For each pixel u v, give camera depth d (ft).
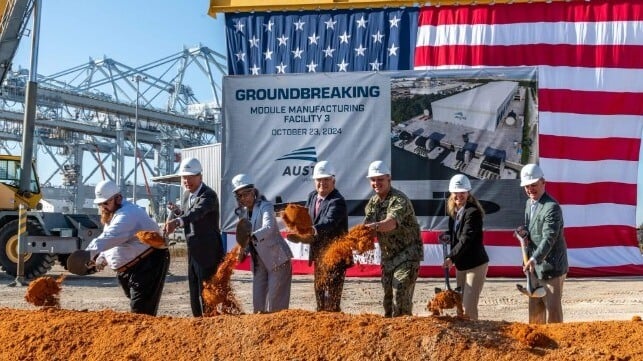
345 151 43.96
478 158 42.80
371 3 47.85
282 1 48.73
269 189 44.45
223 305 19.29
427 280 44.21
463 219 20.04
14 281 43.83
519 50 46.78
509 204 42.37
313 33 48.60
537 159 42.32
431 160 43.21
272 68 48.88
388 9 47.91
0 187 48.57
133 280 20.13
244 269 49.62
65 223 48.14
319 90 44.29
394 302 19.21
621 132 46.32
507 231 44.70
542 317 19.99
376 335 14.75
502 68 42.86
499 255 45.32
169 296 38.40
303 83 44.42
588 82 46.50
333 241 19.70
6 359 16.38
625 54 46.29
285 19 48.91
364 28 48.08
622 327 14.74
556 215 19.07
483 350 14.01
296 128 44.45
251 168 44.65
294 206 19.33
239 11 49.32
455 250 19.80
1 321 18.06
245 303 34.78
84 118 188.14
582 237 46.19
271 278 20.90
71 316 17.74
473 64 46.85
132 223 19.62
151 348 15.79
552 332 14.84
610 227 46.19
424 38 47.37
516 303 34.88
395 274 19.29
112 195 19.95
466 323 15.35
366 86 43.96
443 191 43.09
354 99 44.04
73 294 38.99
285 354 14.84
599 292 38.73
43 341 16.67
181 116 197.36
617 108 46.32
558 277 19.43
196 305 21.36
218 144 89.35
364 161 43.80
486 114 42.86
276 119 44.57
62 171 182.09
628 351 13.61
